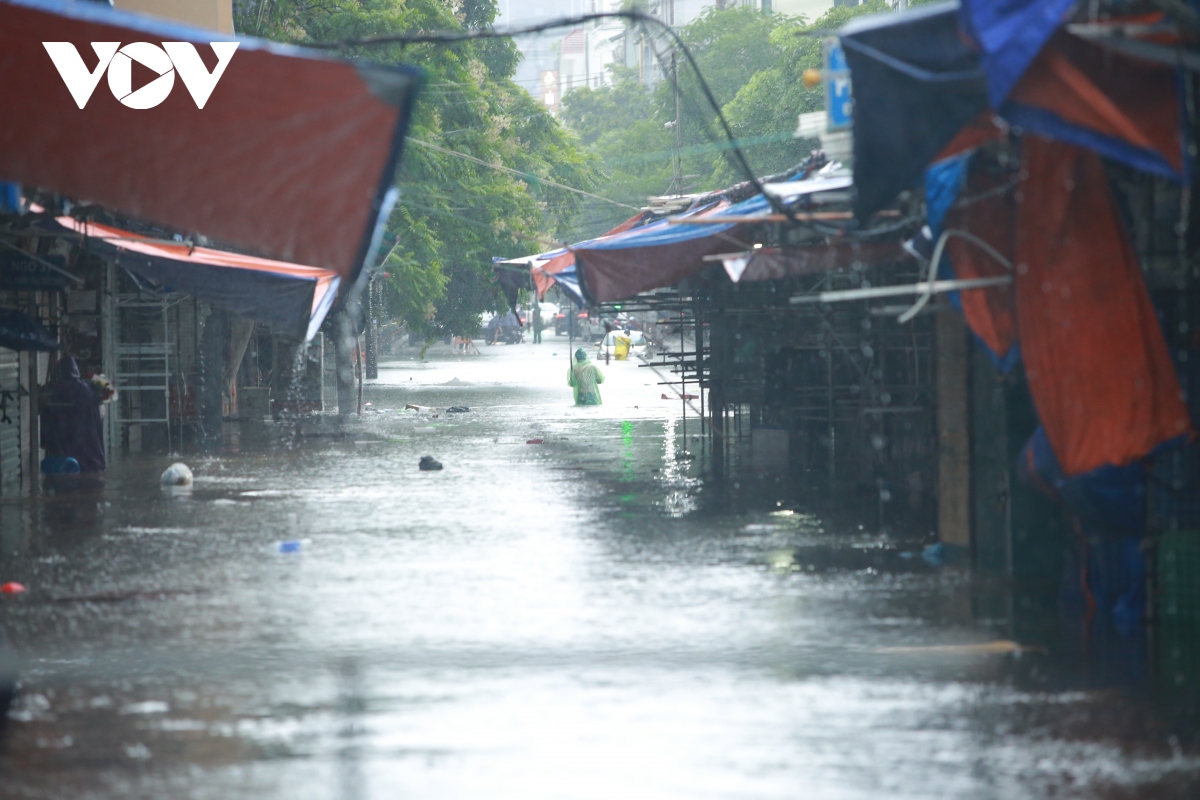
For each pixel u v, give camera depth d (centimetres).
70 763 1216
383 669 1548
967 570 2108
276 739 1281
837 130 1981
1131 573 1736
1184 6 1215
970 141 1524
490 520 2781
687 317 4756
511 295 5425
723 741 1252
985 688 1420
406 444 4650
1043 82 1320
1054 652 1571
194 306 5134
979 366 2108
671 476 3541
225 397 5812
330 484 3478
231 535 2614
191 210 1602
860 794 1102
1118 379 1655
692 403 6425
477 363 10788
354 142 1507
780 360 3869
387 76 1422
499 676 1511
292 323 3422
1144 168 1317
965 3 1310
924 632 1691
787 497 3058
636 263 3158
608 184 11388
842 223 2070
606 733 1284
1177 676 1449
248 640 1708
